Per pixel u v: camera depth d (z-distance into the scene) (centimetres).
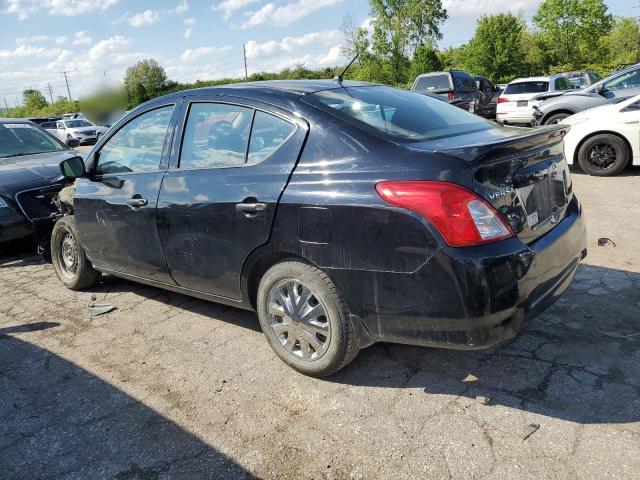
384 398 274
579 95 1020
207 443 249
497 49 4362
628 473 210
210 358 330
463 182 228
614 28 5331
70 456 246
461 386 279
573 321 337
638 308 348
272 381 298
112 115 1084
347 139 267
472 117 340
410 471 221
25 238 566
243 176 296
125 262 390
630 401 254
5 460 246
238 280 311
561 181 296
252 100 308
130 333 374
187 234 328
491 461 222
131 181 368
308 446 242
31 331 387
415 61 4206
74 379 315
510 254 230
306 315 284
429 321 240
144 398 290
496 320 230
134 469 235
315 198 261
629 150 774
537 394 266
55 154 670
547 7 4725
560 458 221
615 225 533
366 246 247
